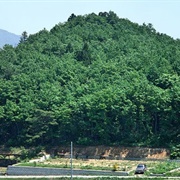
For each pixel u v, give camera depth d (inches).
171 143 7701.8
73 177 5708.7
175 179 5482.3
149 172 6190.9
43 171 6850.4
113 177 5634.8
